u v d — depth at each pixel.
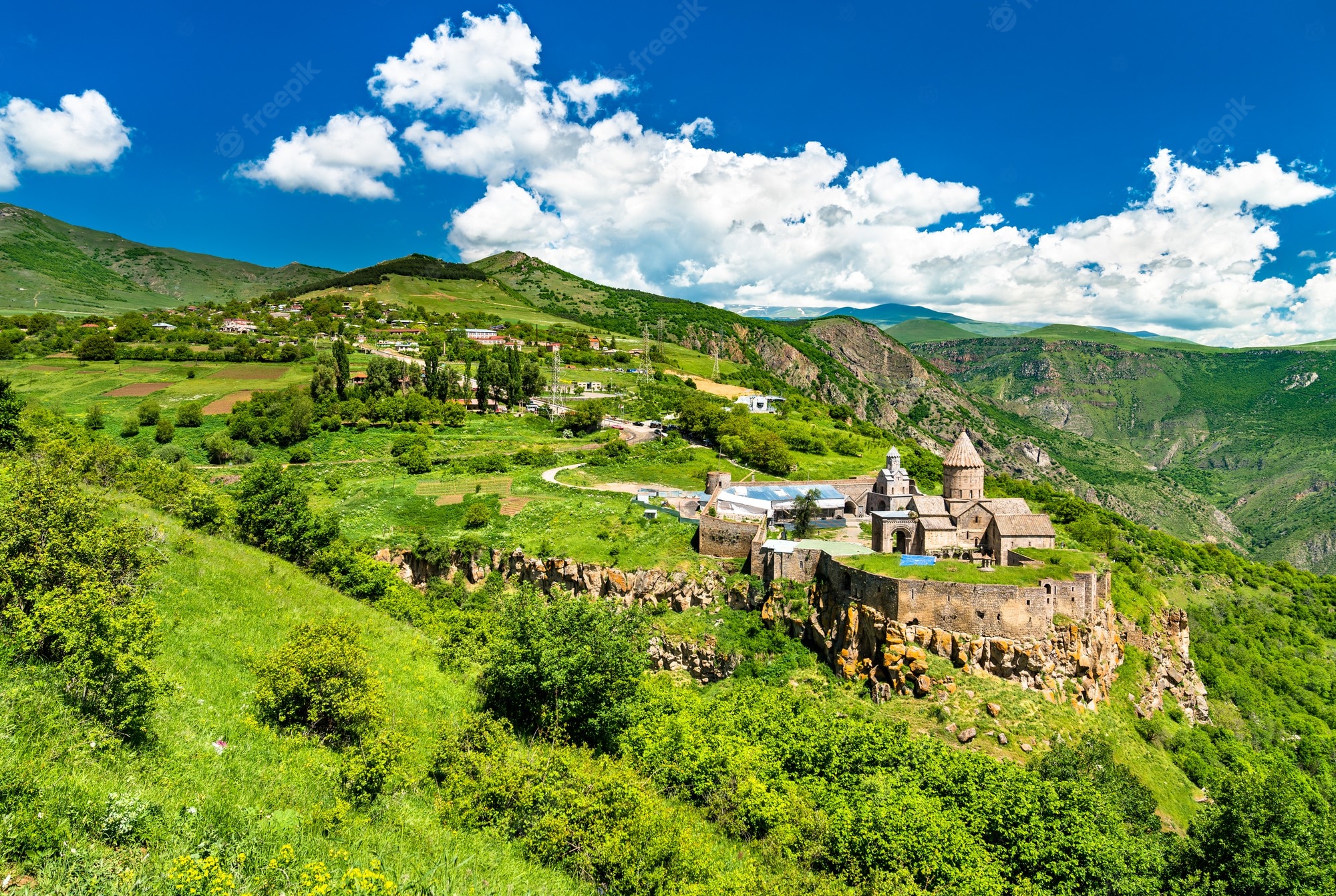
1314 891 39.59
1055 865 39.72
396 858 25.69
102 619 26.25
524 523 105.81
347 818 27.05
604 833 30.05
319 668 32.94
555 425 166.62
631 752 41.50
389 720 35.75
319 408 157.38
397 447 142.00
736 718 52.88
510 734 38.97
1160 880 41.72
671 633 82.06
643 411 187.50
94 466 69.31
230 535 63.94
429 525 106.69
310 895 20.20
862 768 47.50
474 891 24.95
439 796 31.98
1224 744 75.88
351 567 66.44
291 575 56.31
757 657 77.12
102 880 18.06
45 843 18.88
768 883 30.78
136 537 34.03
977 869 37.09
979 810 43.78
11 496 31.30
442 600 87.12
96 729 24.84
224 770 27.38
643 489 123.75
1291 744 87.88
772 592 83.31
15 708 23.50
